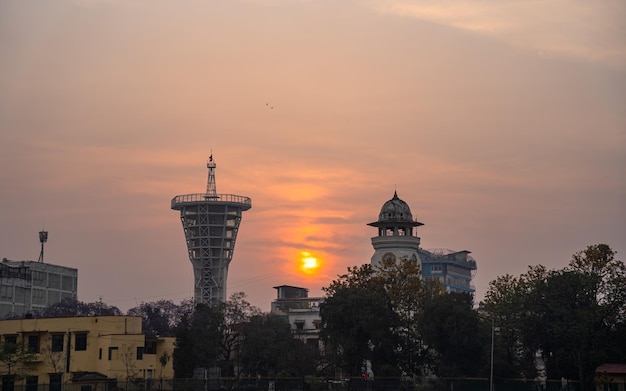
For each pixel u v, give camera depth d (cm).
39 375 11819
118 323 12025
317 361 15238
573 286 11650
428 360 13438
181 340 13200
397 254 15812
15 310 19350
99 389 11331
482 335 12975
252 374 14925
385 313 13112
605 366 11212
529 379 12031
